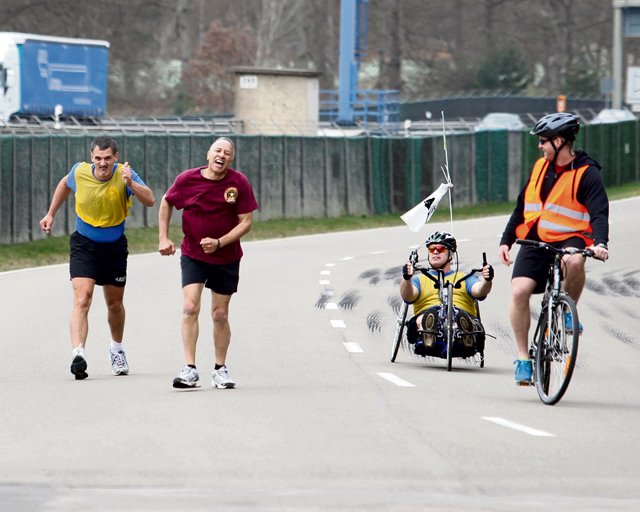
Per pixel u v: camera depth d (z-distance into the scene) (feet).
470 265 224.94
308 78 536.83
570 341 92.89
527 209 89.76
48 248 289.12
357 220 401.08
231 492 59.36
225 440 72.79
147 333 141.38
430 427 77.61
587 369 115.44
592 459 67.56
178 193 94.07
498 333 145.07
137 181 105.29
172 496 58.54
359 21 643.45
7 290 197.57
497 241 284.20
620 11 550.36
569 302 84.07
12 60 423.64
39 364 116.98
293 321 153.79
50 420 81.25
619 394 97.81
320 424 78.79
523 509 56.13
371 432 75.66
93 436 74.64
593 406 89.81
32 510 55.72
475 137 450.71
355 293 188.03
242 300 178.29
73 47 454.40
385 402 89.35
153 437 73.97
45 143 298.76
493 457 67.56
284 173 383.65
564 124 86.43
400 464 65.51
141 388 98.12
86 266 104.94
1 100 421.18
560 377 86.69
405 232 346.13
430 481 61.62
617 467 65.46
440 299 112.16
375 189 417.90
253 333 141.69
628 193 461.78
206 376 106.83
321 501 57.47
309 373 109.09
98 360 119.65
